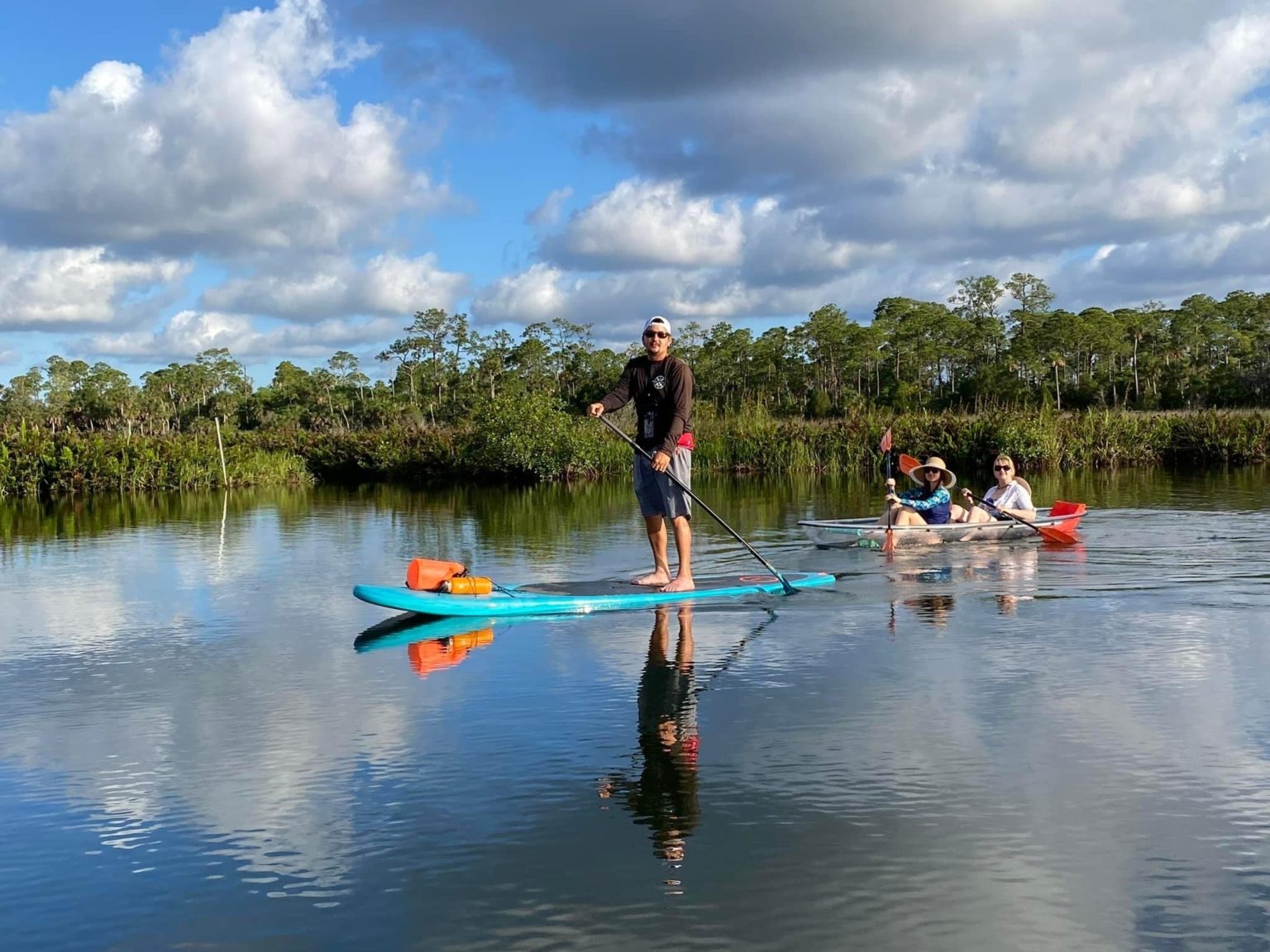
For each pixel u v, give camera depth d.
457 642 6.27
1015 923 2.85
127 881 3.20
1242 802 3.61
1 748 4.44
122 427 32.97
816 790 3.79
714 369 93.75
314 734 4.54
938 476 10.86
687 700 4.93
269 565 9.85
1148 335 93.50
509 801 3.74
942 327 99.88
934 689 5.02
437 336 77.25
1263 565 8.69
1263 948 2.71
